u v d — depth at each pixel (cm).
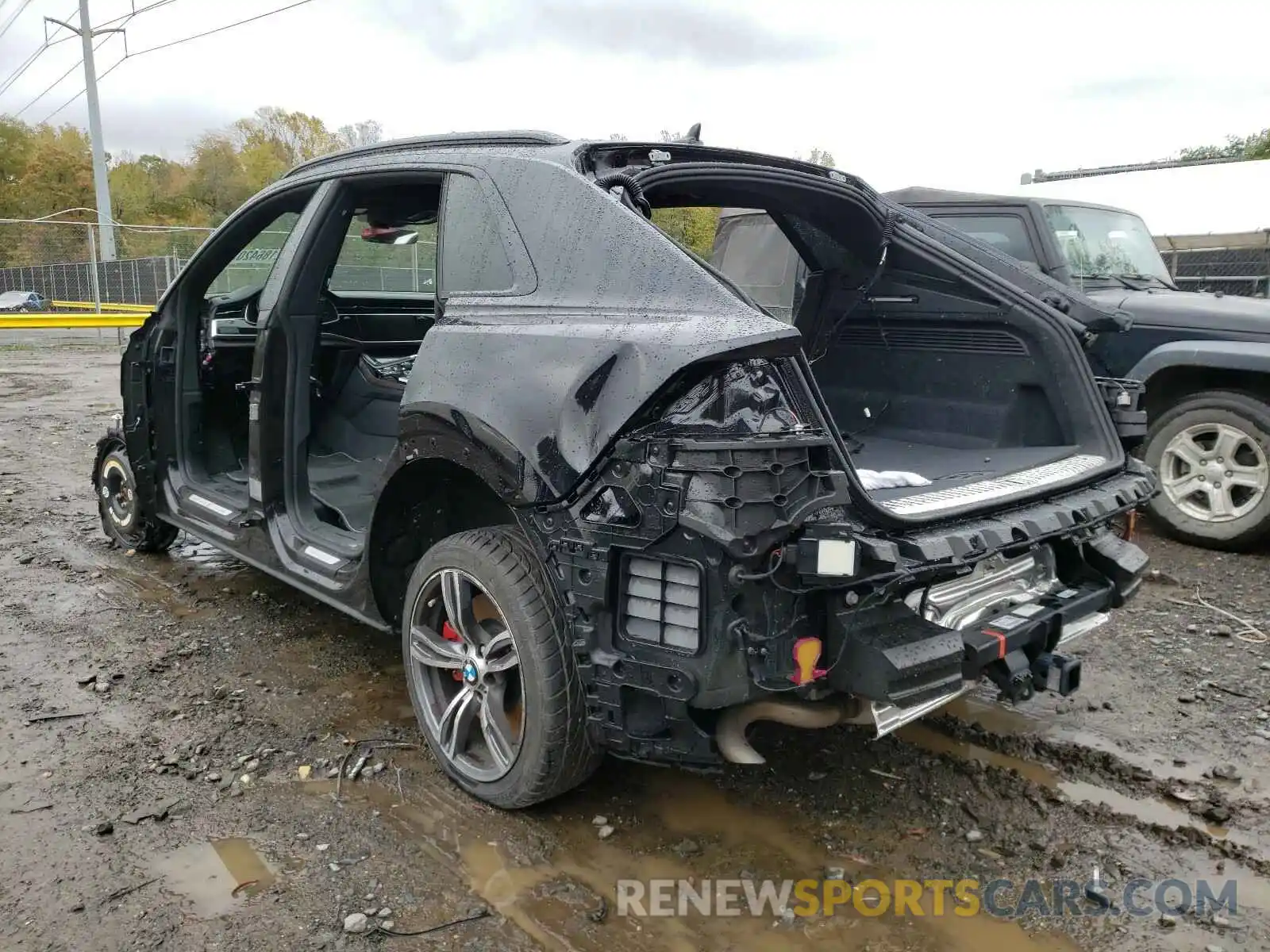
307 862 249
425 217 396
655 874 249
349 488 421
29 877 240
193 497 435
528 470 240
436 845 259
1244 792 294
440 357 275
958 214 630
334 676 366
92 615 425
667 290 240
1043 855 261
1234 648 406
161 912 228
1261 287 866
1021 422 355
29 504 627
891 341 389
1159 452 560
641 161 286
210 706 338
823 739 323
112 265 2300
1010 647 260
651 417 222
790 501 212
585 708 250
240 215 402
